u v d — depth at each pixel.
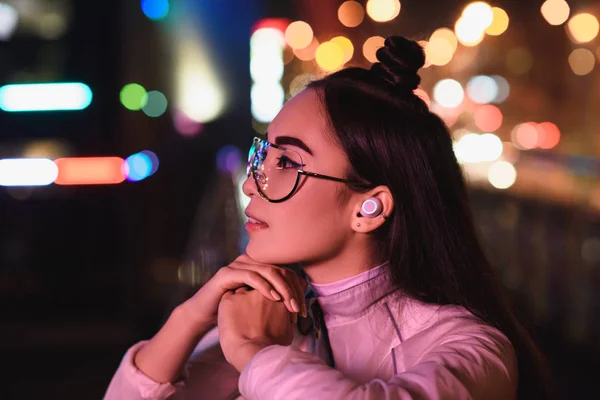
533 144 10.62
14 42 6.34
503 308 1.71
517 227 8.12
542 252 6.74
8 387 5.37
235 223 5.76
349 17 9.57
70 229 6.62
